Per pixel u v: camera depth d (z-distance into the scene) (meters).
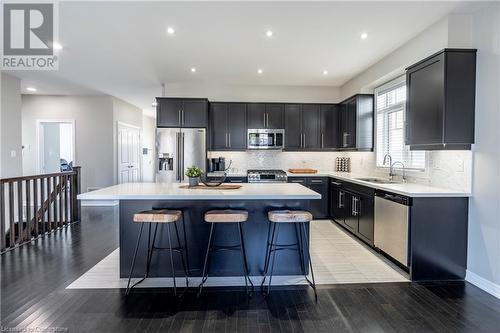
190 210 2.92
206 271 2.91
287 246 2.94
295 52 4.03
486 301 2.52
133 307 2.41
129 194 2.63
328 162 6.12
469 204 2.91
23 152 6.75
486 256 2.72
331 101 6.04
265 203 2.96
